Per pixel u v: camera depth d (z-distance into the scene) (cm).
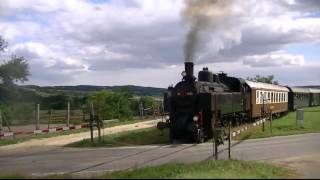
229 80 3569
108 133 3456
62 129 3606
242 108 3594
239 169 1458
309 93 7444
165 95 2902
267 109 4388
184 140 2839
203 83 2934
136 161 2073
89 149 2573
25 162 2142
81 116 5091
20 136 3341
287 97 5669
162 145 2680
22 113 5550
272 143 2681
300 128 3566
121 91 5803
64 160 2180
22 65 6034
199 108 2781
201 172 1327
